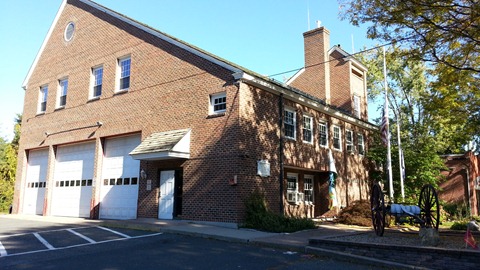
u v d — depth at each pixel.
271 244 11.05
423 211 11.44
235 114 15.37
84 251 10.18
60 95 24.95
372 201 12.42
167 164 17.34
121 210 19.42
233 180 14.82
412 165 24.17
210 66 16.66
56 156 24.39
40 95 26.52
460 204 25.92
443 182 27.78
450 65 12.38
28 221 19.36
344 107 25.95
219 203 15.12
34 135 25.92
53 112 24.70
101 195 20.58
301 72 27.08
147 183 18.05
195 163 16.23
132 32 20.59
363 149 25.83
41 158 25.72
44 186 24.86
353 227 16.11
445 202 25.95
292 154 18.38
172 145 15.89
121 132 19.80
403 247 8.65
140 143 19.23
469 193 26.42
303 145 19.36
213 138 15.88
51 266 8.47
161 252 10.03
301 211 19.94
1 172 36.34
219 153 15.54
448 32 11.88
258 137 16.16
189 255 9.69
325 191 21.62
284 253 10.18
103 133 20.81
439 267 8.07
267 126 16.83
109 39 21.86
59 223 17.88
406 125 31.61
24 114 27.28
